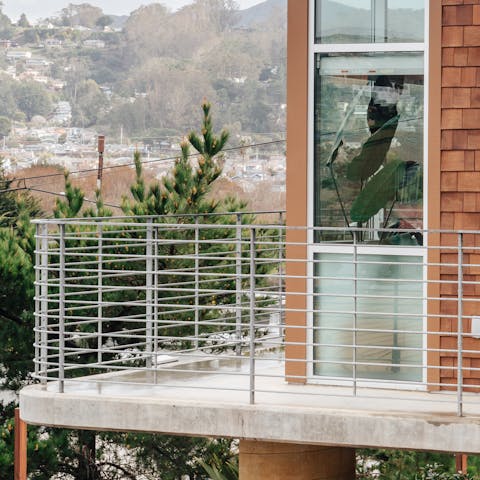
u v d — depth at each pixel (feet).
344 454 32.63
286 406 28.68
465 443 27.20
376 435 27.81
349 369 30.96
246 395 30.19
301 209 31.12
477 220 29.73
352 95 30.73
